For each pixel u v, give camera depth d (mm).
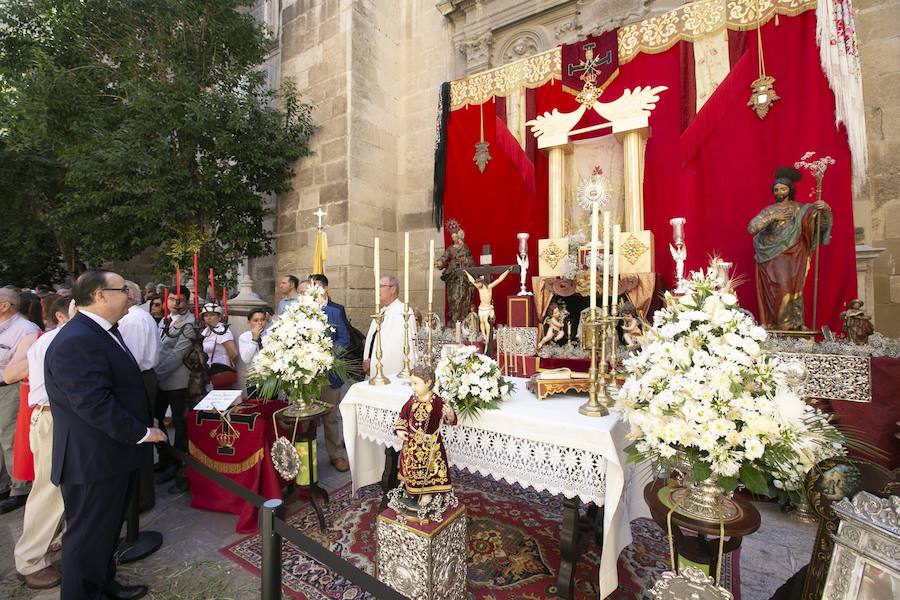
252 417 2836
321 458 3977
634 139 4289
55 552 2422
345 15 6699
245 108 6102
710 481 1595
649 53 4770
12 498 3055
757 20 4234
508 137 5777
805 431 1441
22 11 5590
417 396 1983
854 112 3717
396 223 7406
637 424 1581
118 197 5641
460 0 6641
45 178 8836
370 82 6957
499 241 5902
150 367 3055
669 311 1695
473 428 2203
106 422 1846
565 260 4117
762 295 3430
